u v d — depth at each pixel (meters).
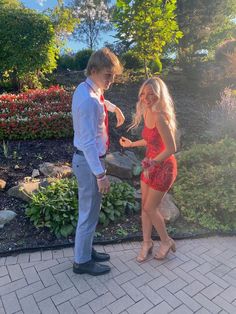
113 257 3.09
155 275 2.84
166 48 11.49
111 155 4.73
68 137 5.80
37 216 3.42
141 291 2.65
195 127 6.17
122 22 6.72
